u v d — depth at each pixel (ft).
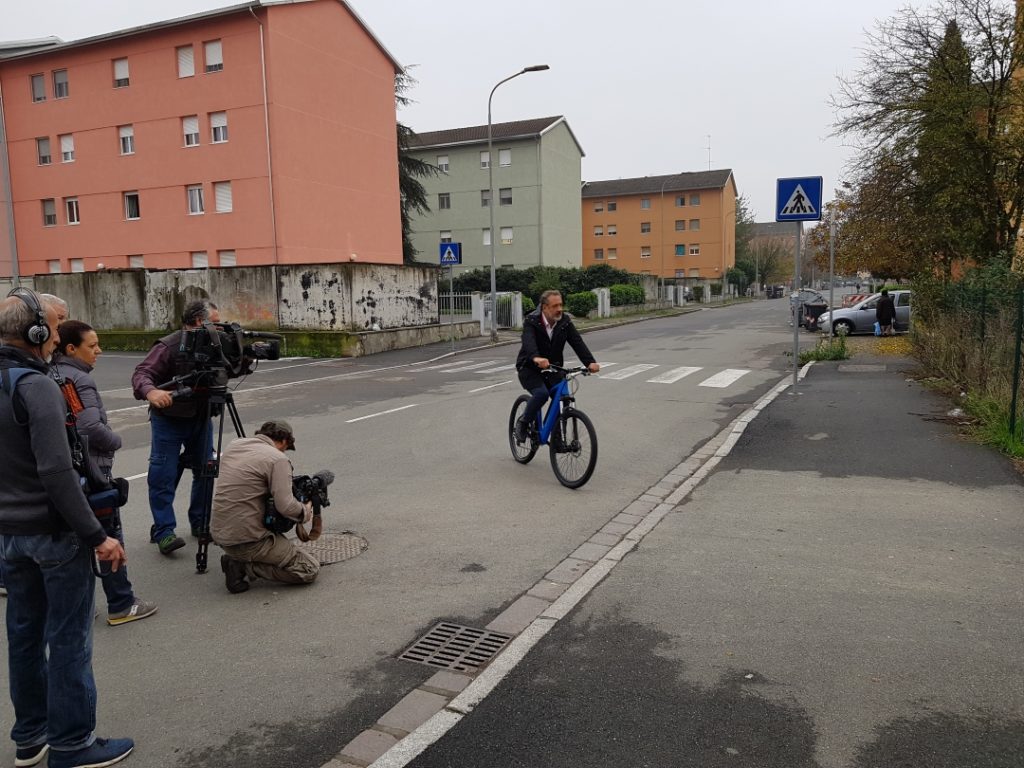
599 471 25.30
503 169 176.86
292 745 10.16
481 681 11.68
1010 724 10.30
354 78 104.78
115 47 99.71
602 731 10.32
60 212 108.27
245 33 91.50
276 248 93.76
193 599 15.19
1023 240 53.31
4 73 108.06
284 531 15.74
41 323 9.34
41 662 9.86
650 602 14.49
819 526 18.78
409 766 9.62
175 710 11.07
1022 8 51.03
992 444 26.43
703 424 33.40
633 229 246.88
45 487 8.93
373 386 48.26
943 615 13.65
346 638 13.29
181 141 97.76
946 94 51.31
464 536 18.63
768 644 12.71
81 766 9.60
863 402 35.99
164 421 17.76
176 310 77.77
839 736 10.10
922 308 49.21
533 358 23.58
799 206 38.01
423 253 185.57
